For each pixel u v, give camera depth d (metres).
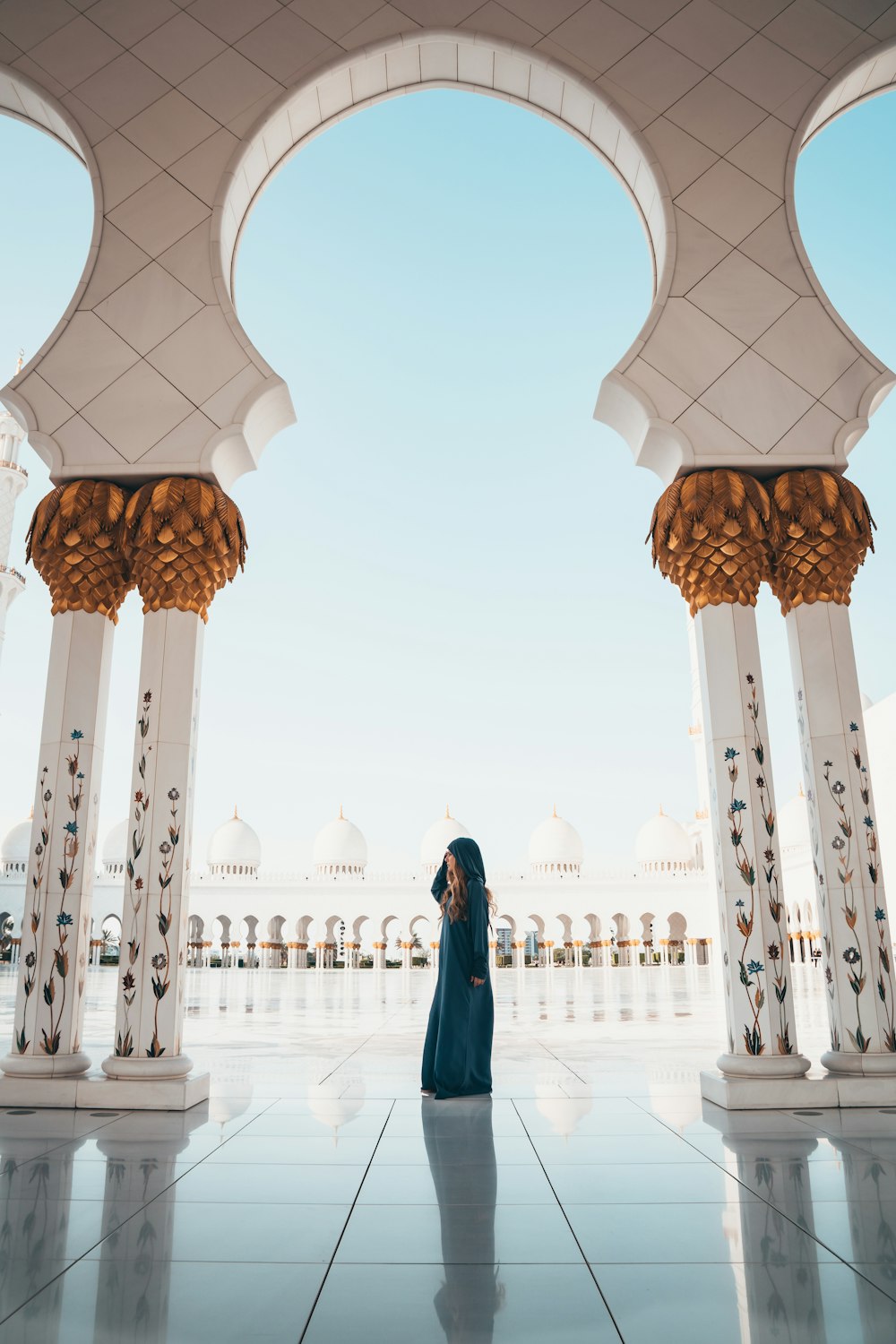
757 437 6.34
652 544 6.57
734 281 6.59
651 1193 3.50
